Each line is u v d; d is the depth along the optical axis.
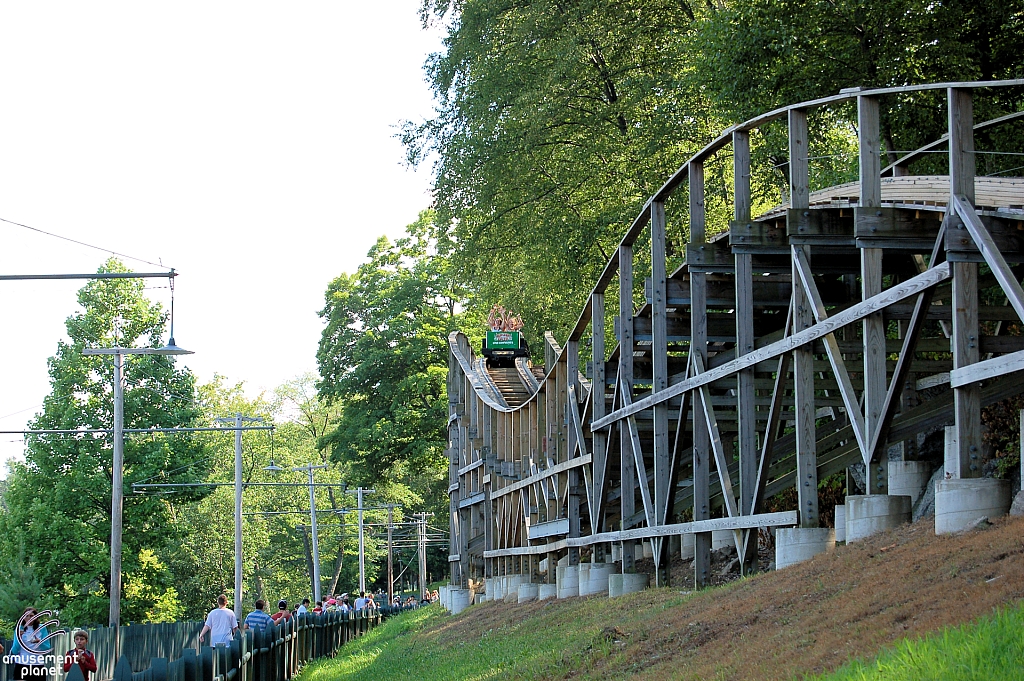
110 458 45.06
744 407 16.81
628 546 21.14
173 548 67.69
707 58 23.73
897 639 8.11
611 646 12.85
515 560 32.44
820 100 14.94
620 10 33.47
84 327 46.41
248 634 18.02
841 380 14.41
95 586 44.72
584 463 24.12
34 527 43.22
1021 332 17.42
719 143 17.86
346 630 35.47
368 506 85.38
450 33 37.47
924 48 21.16
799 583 12.18
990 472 16.86
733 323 20.53
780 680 8.44
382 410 56.88
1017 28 21.33
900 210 14.02
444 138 37.09
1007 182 14.53
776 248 17.19
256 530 76.12
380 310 58.59
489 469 37.41
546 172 35.91
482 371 42.16
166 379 46.75
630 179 33.59
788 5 22.19
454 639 23.38
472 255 38.34
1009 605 7.76
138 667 24.08
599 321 23.67
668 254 34.31
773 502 23.03
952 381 12.30
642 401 20.20
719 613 12.27
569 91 34.69
